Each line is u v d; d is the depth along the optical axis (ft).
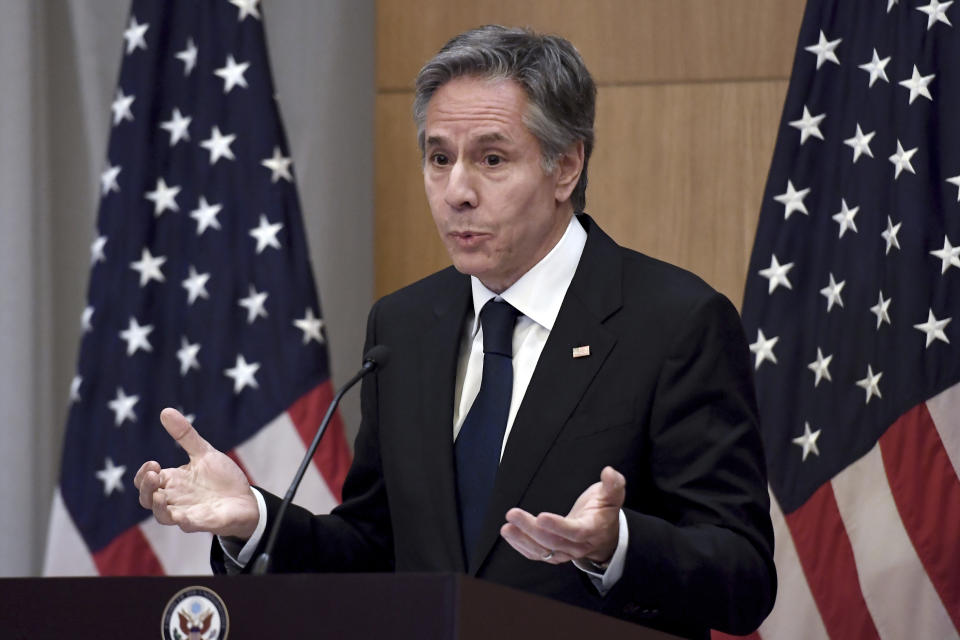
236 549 24.98
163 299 50.88
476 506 26.40
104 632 18.40
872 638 43.68
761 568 24.36
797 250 46.42
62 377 53.78
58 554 49.34
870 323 45.09
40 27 54.34
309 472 48.83
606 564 22.34
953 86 44.52
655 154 51.34
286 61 53.36
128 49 52.34
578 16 52.70
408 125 53.93
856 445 44.60
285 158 51.34
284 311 50.03
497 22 53.47
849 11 47.29
